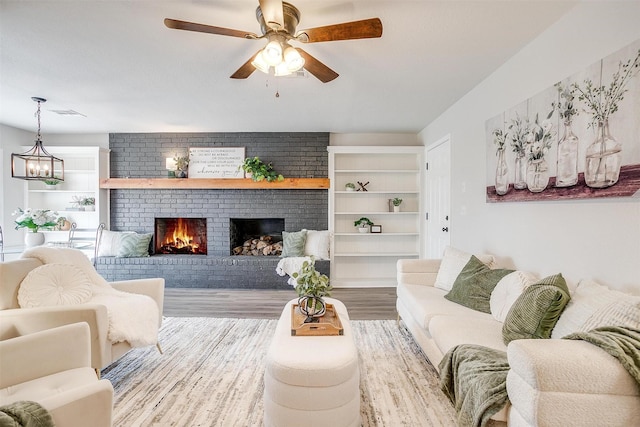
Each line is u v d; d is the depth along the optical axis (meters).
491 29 2.11
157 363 2.40
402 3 1.84
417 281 3.06
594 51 1.75
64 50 2.37
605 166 1.67
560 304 1.61
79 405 1.08
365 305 3.92
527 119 2.30
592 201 1.78
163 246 5.30
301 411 1.55
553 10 1.91
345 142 5.11
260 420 1.77
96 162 4.90
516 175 2.45
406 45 2.32
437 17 1.97
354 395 1.64
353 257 5.23
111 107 3.74
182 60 2.54
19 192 4.80
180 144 5.05
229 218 5.05
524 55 2.36
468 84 3.06
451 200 3.71
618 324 1.31
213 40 2.23
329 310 2.22
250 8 1.88
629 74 1.54
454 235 3.63
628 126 1.55
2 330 1.80
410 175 5.22
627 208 1.58
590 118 1.77
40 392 1.34
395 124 4.57
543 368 1.09
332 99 3.47
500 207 2.69
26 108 3.77
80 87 3.10
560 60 2.00
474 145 3.14
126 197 5.07
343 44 2.30
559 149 2.00
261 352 2.59
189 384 2.12
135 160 5.06
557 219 2.05
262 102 3.57
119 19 1.99
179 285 4.73
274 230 5.38
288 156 5.01
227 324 3.21
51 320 1.87
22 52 2.40
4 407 0.98
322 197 5.05
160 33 2.15
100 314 1.95
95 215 5.17
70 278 2.23
